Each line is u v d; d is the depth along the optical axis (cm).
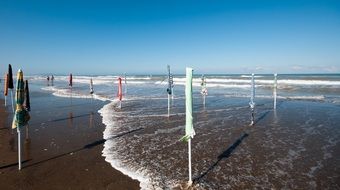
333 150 1150
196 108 2345
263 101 2784
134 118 1891
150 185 827
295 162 1015
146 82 7012
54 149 1184
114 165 993
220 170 941
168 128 1572
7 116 1955
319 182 846
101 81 8200
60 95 3556
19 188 816
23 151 1156
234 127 1591
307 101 2733
